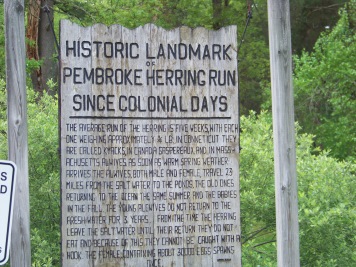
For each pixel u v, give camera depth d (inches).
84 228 192.5
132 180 195.0
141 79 196.7
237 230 198.2
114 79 195.5
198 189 197.3
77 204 192.5
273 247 265.4
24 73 180.5
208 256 197.0
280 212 192.9
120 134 195.0
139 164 195.5
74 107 193.3
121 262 193.6
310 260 242.4
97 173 193.6
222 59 200.4
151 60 197.5
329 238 238.7
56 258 231.9
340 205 236.7
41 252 226.4
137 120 195.9
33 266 219.1
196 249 196.5
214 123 198.8
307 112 521.3
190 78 198.7
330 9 716.7
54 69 431.8
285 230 192.4
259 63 631.8
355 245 240.7
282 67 193.8
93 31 195.3
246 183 247.6
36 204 237.5
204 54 199.6
